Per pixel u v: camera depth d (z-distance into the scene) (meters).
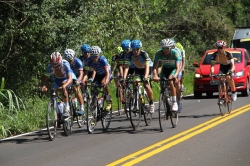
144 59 23.73
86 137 21.34
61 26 30.45
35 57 31.61
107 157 16.75
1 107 26.62
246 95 37.69
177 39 62.38
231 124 23.25
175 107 22.48
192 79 51.25
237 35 53.31
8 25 30.27
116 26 39.19
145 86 23.55
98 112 22.88
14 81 31.70
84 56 25.20
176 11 57.38
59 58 21.19
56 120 21.12
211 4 66.25
